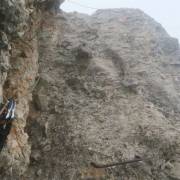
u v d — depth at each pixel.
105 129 16.72
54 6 16.67
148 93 19.42
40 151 15.21
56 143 15.66
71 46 21.19
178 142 16.50
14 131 12.09
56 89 18.12
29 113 16.42
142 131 16.83
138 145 16.09
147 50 22.70
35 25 14.01
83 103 17.88
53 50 20.30
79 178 14.38
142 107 18.34
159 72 21.20
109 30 24.05
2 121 8.77
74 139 15.92
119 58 21.19
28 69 13.59
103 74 19.73
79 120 16.91
